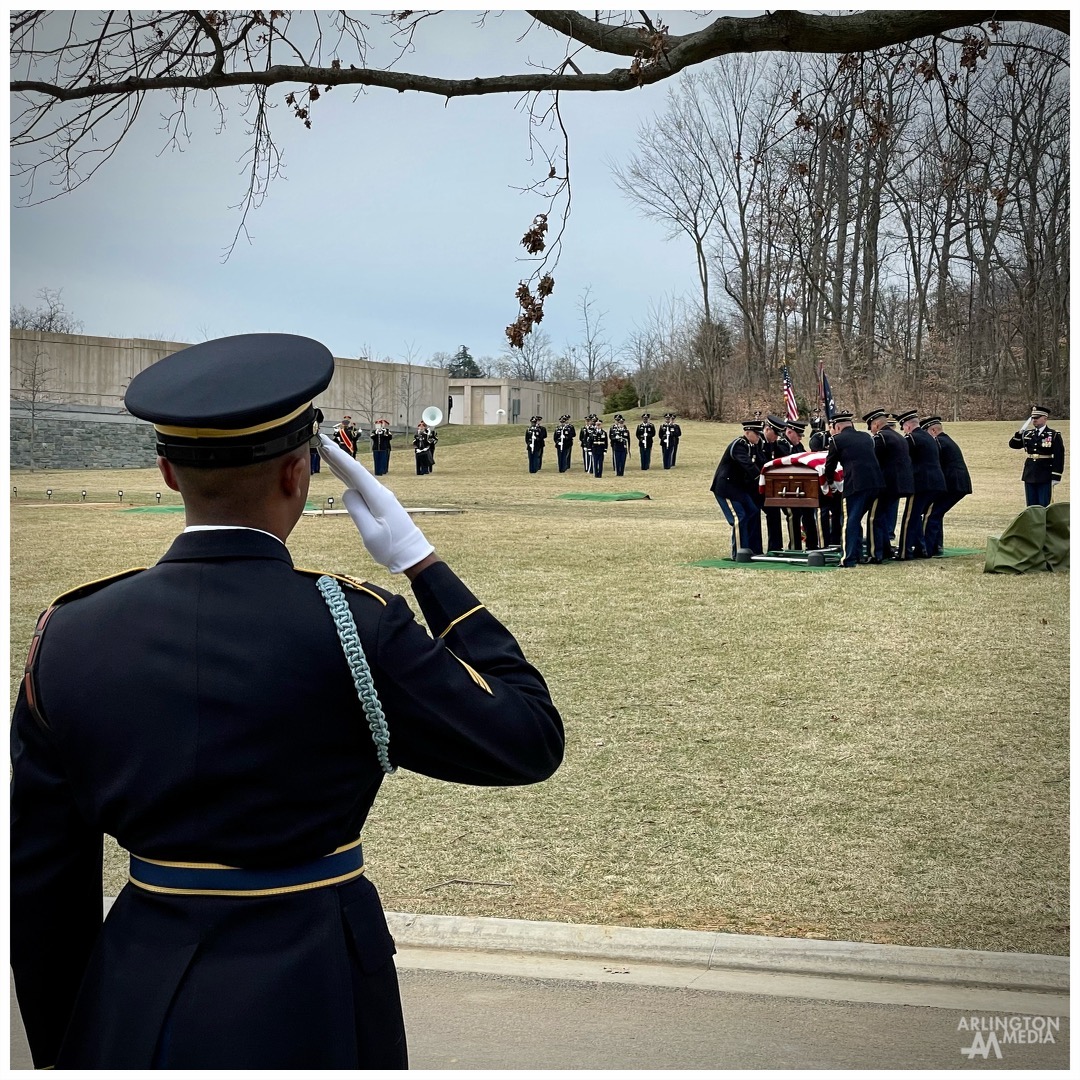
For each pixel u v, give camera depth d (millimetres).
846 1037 3643
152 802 1648
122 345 47031
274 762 1660
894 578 13188
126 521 20922
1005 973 4152
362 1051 1693
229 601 1732
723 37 4766
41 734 1763
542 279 5207
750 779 6672
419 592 1936
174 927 1646
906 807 6145
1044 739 7234
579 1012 3857
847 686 8578
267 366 1792
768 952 4359
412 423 59500
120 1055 1597
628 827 5973
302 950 1646
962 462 15422
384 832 6008
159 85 5242
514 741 1792
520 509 24484
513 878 5305
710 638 10195
